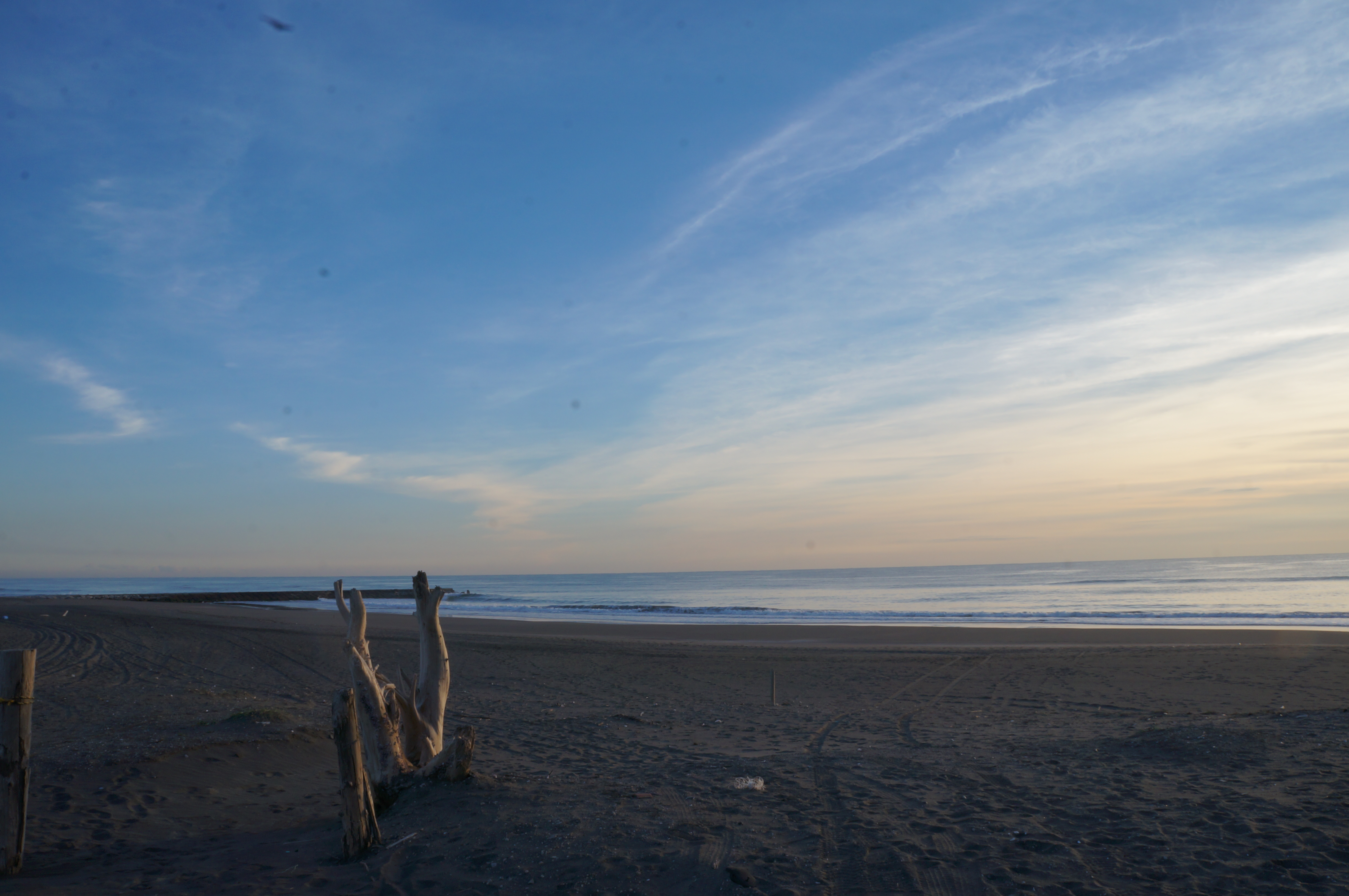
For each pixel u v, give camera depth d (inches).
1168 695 517.0
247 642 837.8
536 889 169.5
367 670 253.3
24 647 751.1
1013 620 1457.9
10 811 179.9
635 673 661.3
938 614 1649.9
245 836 222.2
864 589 3341.5
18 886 168.6
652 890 168.6
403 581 7701.8
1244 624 1274.6
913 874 179.0
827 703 508.1
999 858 189.8
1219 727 323.6
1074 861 186.4
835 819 223.3
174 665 647.8
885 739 375.9
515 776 275.1
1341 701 482.3
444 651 283.1
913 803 240.2
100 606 1584.6
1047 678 606.5
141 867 190.1
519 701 514.9
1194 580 3110.2
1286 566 4817.9
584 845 194.7
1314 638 935.7
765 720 442.9
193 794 261.0
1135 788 250.2
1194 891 167.2
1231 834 201.2
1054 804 236.4
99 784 260.4
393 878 178.5
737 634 1128.2
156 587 5585.6
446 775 243.4
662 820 218.4
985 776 275.6
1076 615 1505.9
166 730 337.7
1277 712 369.4
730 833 208.1
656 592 3698.3
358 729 210.2
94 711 398.9
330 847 204.8
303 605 2342.5
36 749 303.6
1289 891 165.3
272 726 344.5
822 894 167.2
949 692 550.9
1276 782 245.9
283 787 279.3
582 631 1198.3
